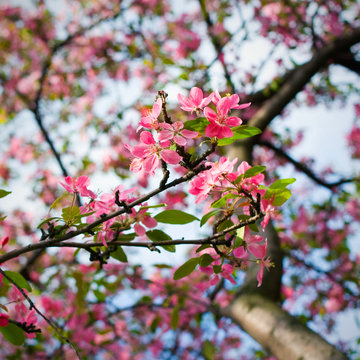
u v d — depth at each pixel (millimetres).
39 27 8141
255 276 3779
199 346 6520
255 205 1633
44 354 5145
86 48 7945
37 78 7762
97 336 5848
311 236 7441
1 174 7375
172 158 1622
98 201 1789
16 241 6824
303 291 6953
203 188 1720
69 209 1772
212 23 6492
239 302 3604
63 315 5480
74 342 5430
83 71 8016
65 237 1726
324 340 3008
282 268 3832
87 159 6430
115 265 5277
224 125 1596
